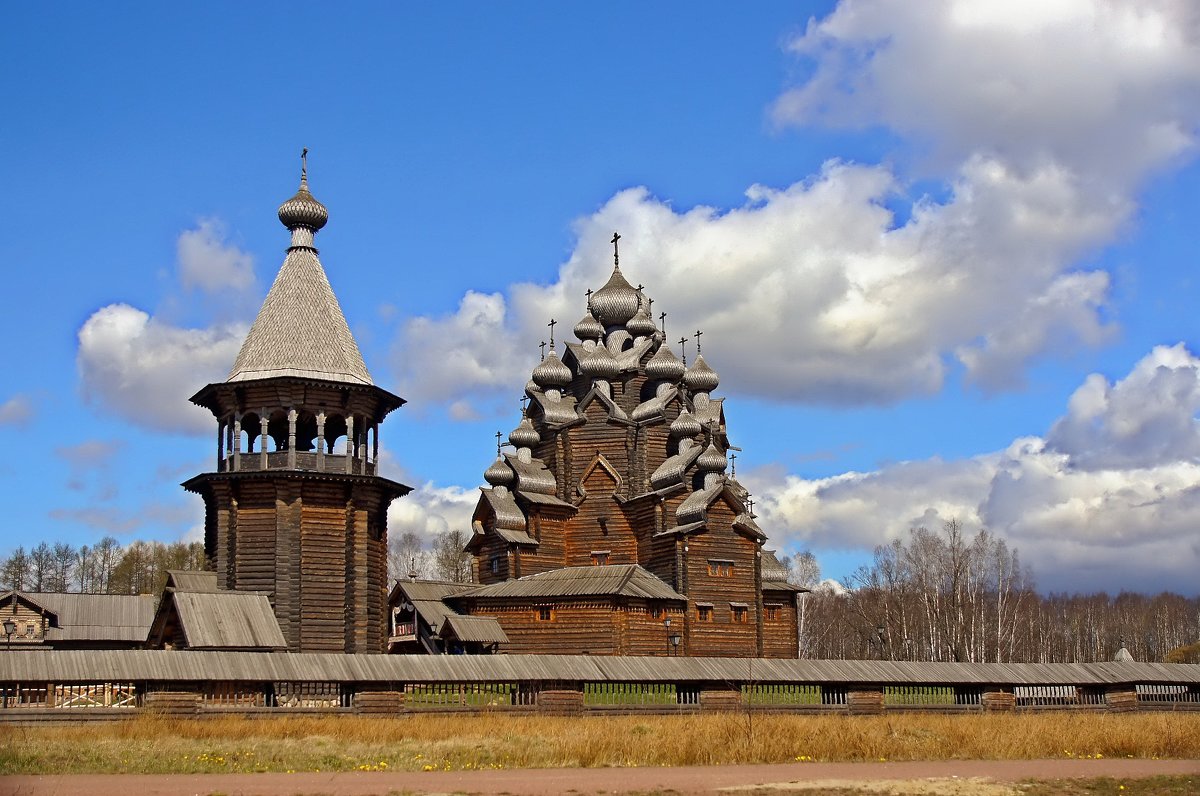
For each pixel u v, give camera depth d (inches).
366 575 2790.4
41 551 6855.3
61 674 2058.3
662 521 3410.4
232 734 1863.9
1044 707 2898.6
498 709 2361.0
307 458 2802.7
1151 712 2901.1
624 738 1749.5
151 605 3715.6
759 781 1363.2
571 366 3828.7
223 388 2827.3
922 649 4975.4
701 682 2608.3
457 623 3134.8
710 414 3789.4
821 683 2694.4
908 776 1433.3
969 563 4842.5
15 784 1301.7
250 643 2471.7
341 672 2261.3
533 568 3481.8
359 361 2960.1
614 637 3137.3
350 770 1498.5
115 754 1582.2
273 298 2945.4
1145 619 7367.1
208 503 2901.1
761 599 3420.3
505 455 3607.3
